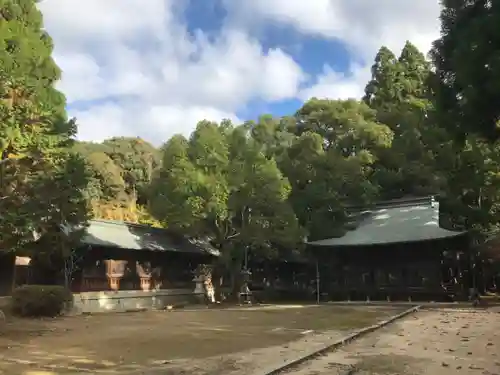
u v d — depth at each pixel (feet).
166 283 130.11
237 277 134.72
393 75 206.49
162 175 122.93
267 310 103.60
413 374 32.73
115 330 63.77
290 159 153.69
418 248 134.00
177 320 79.82
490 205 124.88
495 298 134.10
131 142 236.43
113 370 35.09
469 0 49.78
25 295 82.94
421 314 88.17
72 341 52.08
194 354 42.80
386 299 136.77
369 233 141.90
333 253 145.59
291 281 166.61
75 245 94.58
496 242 123.13
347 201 153.28
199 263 142.10
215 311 101.91
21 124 70.38
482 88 45.06
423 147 159.84
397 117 190.19
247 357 40.57
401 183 169.37
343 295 142.72
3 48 65.05
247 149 128.57
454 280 132.46
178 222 118.32
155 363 38.06
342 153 163.53
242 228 127.34
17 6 75.20
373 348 45.52
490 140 50.16
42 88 74.38
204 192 116.98
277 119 180.34
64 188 88.79
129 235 122.31
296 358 37.91
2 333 58.95
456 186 119.96
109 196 193.16
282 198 125.59
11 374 33.40
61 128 77.36
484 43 44.42
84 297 104.01
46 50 78.28
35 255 92.79
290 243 130.62
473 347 45.52
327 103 168.45
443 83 52.65
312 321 76.43
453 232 126.00
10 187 76.54
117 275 115.85
